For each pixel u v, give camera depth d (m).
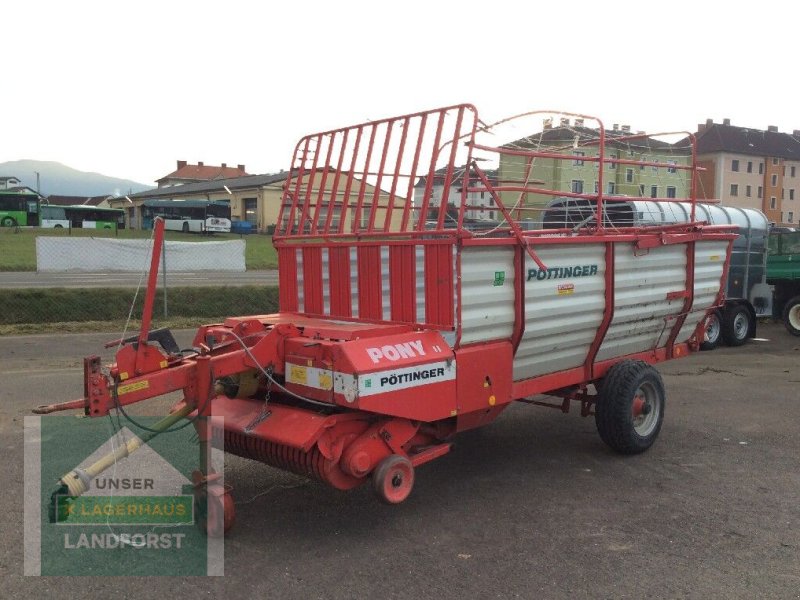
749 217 13.66
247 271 27.78
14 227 45.28
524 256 4.82
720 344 13.13
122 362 3.89
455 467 5.70
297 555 4.05
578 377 5.72
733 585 3.69
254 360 4.32
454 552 4.10
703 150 62.75
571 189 6.73
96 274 22.44
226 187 57.38
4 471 5.35
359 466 4.11
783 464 5.73
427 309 4.61
